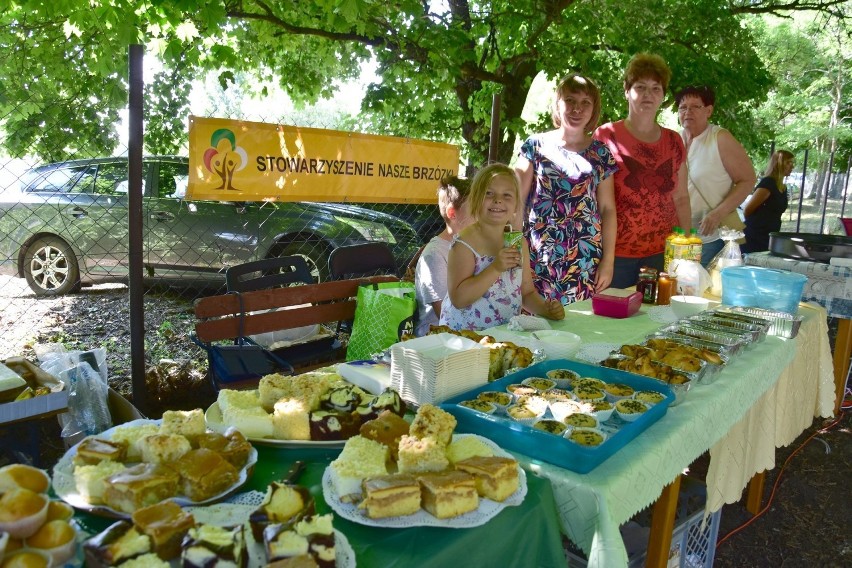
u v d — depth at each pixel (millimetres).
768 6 7762
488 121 5965
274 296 3090
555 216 3238
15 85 4438
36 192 5723
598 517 1268
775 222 6152
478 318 2562
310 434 1432
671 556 2025
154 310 5578
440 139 6434
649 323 2684
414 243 5219
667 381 1821
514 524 1189
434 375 1612
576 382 1791
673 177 3496
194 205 5289
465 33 5281
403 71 5211
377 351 3113
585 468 1340
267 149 3143
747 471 2404
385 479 1167
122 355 4434
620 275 3580
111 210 5562
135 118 2617
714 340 2258
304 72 6945
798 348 2756
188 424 1325
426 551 1064
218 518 1097
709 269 3305
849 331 3621
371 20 5086
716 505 2191
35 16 4344
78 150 4516
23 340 4660
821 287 3371
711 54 7086
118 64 4410
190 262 5367
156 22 3959
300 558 949
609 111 6434
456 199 3051
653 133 3424
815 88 18297
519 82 6340
